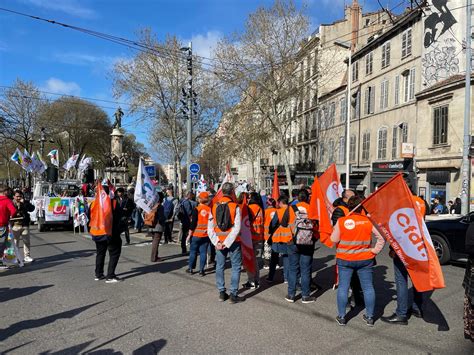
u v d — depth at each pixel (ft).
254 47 87.97
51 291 23.49
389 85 89.20
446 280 26.78
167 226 45.85
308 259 21.49
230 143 105.09
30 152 159.02
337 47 121.29
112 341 15.85
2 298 21.99
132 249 41.63
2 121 142.72
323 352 14.88
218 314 19.31
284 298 22.38
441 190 72.54
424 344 15.75
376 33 100.01
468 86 54.65
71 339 16.08
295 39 88.43
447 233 32.14
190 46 58.49
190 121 59.00
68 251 39.47
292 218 24.53
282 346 15.39
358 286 20.83
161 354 14.62
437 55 74.18
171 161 145.07
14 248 30.73
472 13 67.67
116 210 26.14
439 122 72.59
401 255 17.08
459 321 18.53
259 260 34.78
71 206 60.39
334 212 20.97
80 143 170.50
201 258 28.02
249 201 30.63
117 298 22.02
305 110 135.74
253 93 94.94
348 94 83.92
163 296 22.52
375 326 17.75
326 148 121.08
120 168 102.73
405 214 16.83
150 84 84.12
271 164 174.19
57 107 157.38
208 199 28.48
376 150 93.91
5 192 30.66
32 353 14.79
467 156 54.29
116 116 105.60
